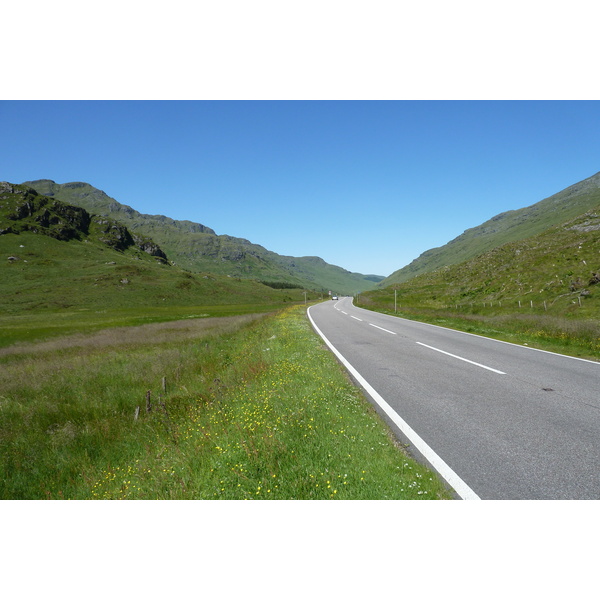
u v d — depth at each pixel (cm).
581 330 1432
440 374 884
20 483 662
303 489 374
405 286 13062
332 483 374
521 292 4728
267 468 420
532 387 750
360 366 998
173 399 1005
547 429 520
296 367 934
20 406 1087
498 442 478
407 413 603
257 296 16950
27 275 14238
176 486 428
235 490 390
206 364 1492
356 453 437
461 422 556
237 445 486
